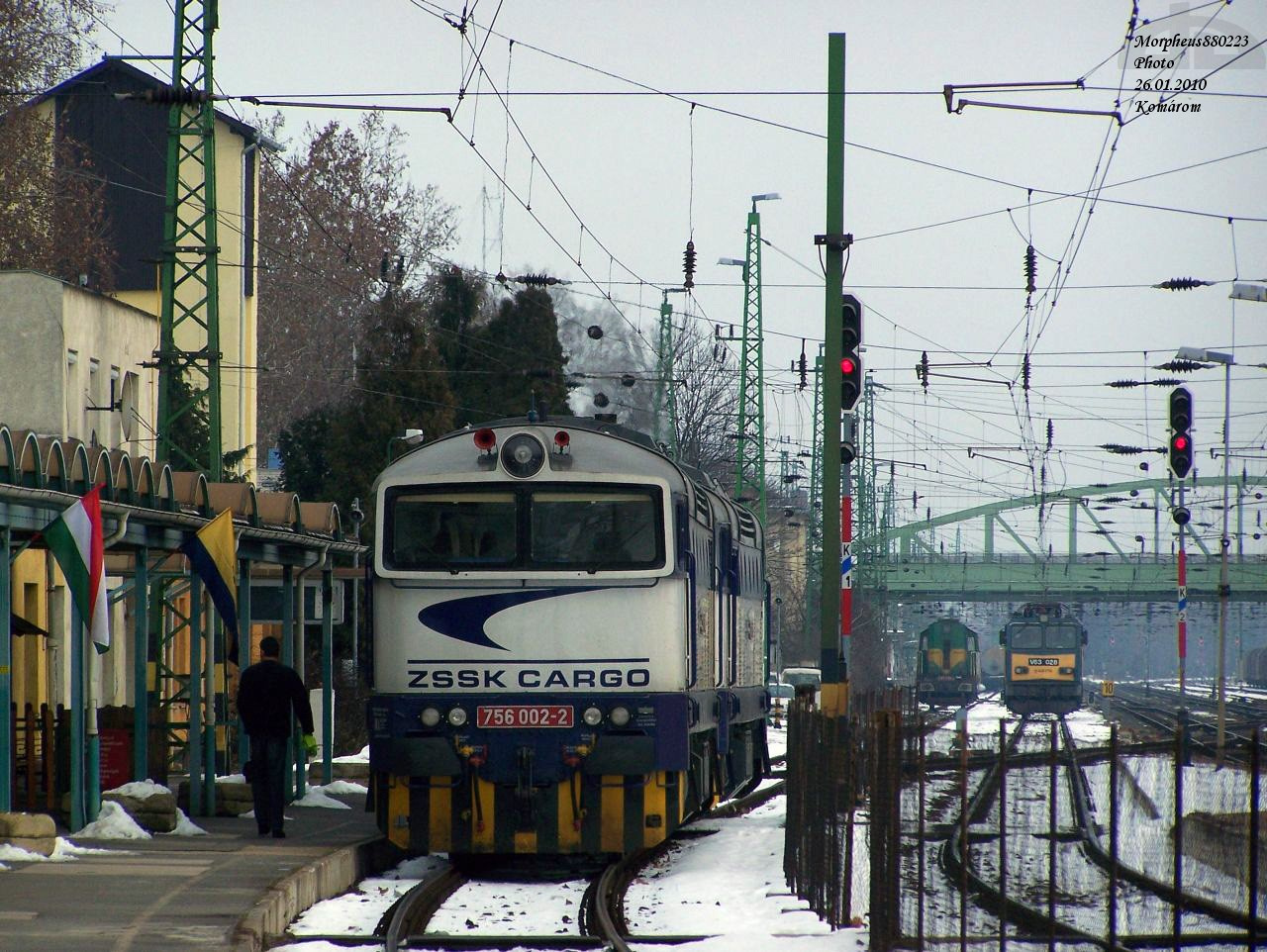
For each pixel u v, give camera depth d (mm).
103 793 66938
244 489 73312
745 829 79750
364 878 62656
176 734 105938
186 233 110625
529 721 61031
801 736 57844
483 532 62281
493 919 52062
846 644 90000
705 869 65000
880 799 45688
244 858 57219
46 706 69438
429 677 61562
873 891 45656
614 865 63719
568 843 61094
